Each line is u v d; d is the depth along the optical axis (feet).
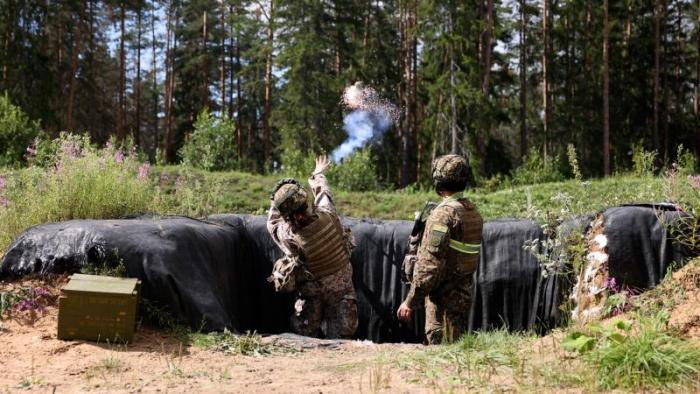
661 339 11.28
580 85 131.85
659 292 15.06
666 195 20.38
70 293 13.60
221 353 13.92
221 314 15.76
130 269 15.39
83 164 21.36
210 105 156.35
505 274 19.27
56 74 114.32
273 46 114.93
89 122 124.36
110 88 163.12
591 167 123.65
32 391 10.61
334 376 11.82
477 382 10.83
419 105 132.46
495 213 40.98
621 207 17.04
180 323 15.25
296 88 107.55
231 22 134.10
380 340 20.52
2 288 15.37
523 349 12.87
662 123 132.16
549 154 118.52
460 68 99.14
